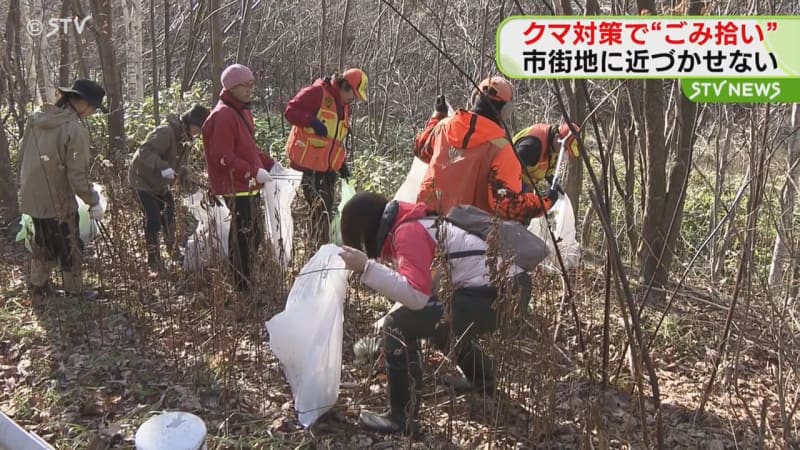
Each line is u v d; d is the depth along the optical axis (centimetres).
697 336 388
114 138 676
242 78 404
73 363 343
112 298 416
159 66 1362
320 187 493
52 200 385
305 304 285
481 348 316
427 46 1094
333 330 289
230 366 318
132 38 988
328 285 287
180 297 413
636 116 450
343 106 493
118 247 401
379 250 282
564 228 418
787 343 302
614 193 658
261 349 355
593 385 296
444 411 307
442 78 1096
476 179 338
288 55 1257
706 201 643
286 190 434
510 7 756
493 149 333
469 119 335
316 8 1241
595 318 397
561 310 368
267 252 379
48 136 386
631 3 475
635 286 453
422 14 961
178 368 340
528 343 312
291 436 290
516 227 280
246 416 304
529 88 866
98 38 663
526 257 274
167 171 451
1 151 542
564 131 371
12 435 185
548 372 289
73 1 712
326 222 435
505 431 275
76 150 387
